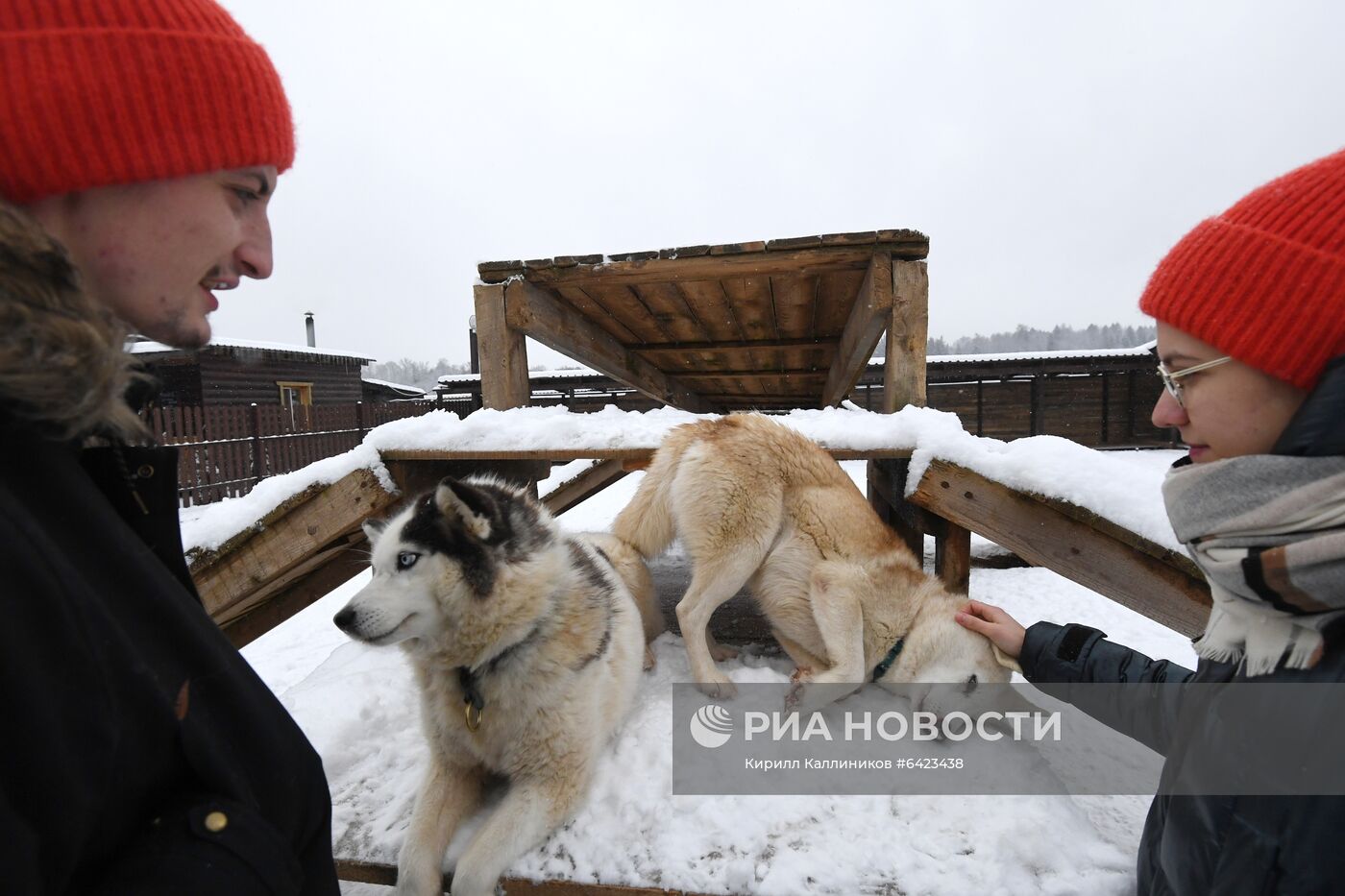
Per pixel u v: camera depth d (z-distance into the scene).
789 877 1.72
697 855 1.81
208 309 0.98
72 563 0.68
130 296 0.84
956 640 2.43
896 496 3.61
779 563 2.89
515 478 4.49
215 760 0.78
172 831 0.73
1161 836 1.18
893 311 3.44
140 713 0.71
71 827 0.63
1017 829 1.83
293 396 17.28
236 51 0.86
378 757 2.43
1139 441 18.27
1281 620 0.90
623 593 2.62
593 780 2.08
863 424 3.14
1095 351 17.77
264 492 2.92
